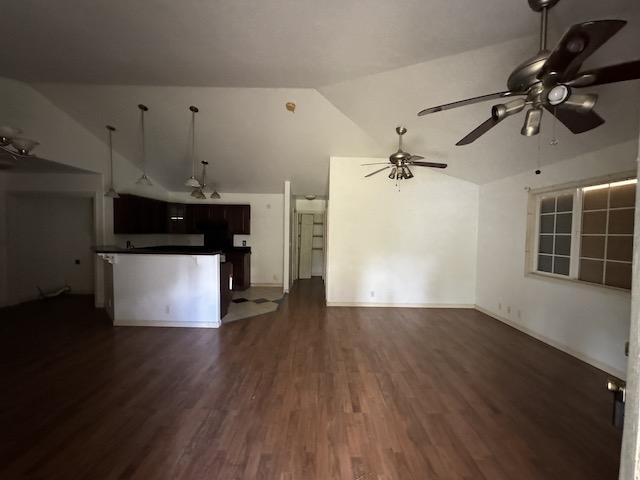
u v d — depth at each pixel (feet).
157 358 10.70
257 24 6.67
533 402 8.18
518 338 13.10
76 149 15.24
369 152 17.25
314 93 12.82
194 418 7.31
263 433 6.81
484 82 8.84
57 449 6.23
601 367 10.14
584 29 4.01
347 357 10.97
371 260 18.20
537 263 13.66
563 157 11.54
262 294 21.50
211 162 19.03
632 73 4.81
